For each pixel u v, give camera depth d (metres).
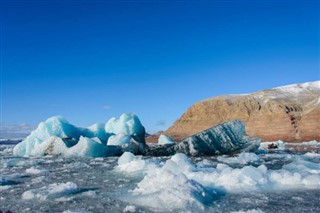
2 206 6.84
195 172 9.40
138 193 7.64
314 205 6.41
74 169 13.26
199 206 6.32
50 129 24.69
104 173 11.69
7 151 30.97
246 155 15.14
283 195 7.31
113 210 6.26
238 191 7.73
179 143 19.86
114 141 23.06
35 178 10.81
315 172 9.65
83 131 26.39
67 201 7.09
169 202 6.54
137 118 27.95
